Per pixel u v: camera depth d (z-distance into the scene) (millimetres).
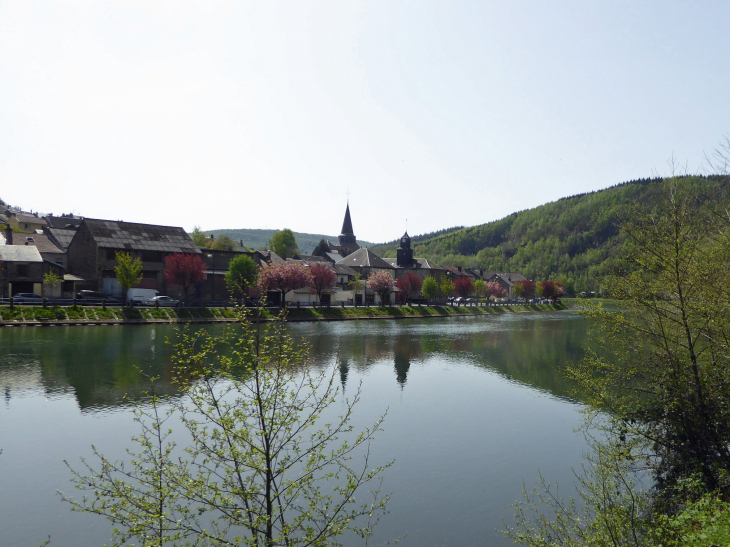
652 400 14352
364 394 27672
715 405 12852
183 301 66250
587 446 19828
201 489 8000
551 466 17875
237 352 8750
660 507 11758
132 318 54781
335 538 12906
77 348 37312
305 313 72375
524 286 134125
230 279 67875
